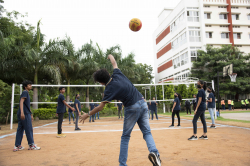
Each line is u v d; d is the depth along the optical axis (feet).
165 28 138.00
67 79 64.18
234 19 119.03
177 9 119.55
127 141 9.00
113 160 11.55
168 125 31.27
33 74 56.08
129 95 8.75
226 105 100.99
